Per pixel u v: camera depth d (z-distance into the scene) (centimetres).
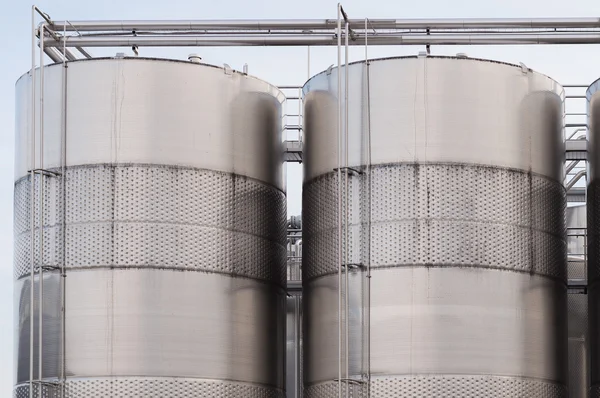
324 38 2859
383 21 2773
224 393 2622
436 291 2514
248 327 2698
